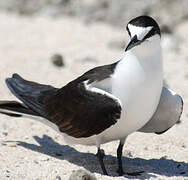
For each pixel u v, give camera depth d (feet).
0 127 45.44
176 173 38.09
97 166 38.52
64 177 35.55
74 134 37.60
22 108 41.04
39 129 45.98
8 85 42.88
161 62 35.42
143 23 34.14
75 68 63.77
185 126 48.19
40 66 63.05
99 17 88.58
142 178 36.50
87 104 35.94
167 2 88.89
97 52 71.15
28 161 38.19
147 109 35.42
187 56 72.28
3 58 64.95
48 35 77.82
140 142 44.01
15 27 80.64
